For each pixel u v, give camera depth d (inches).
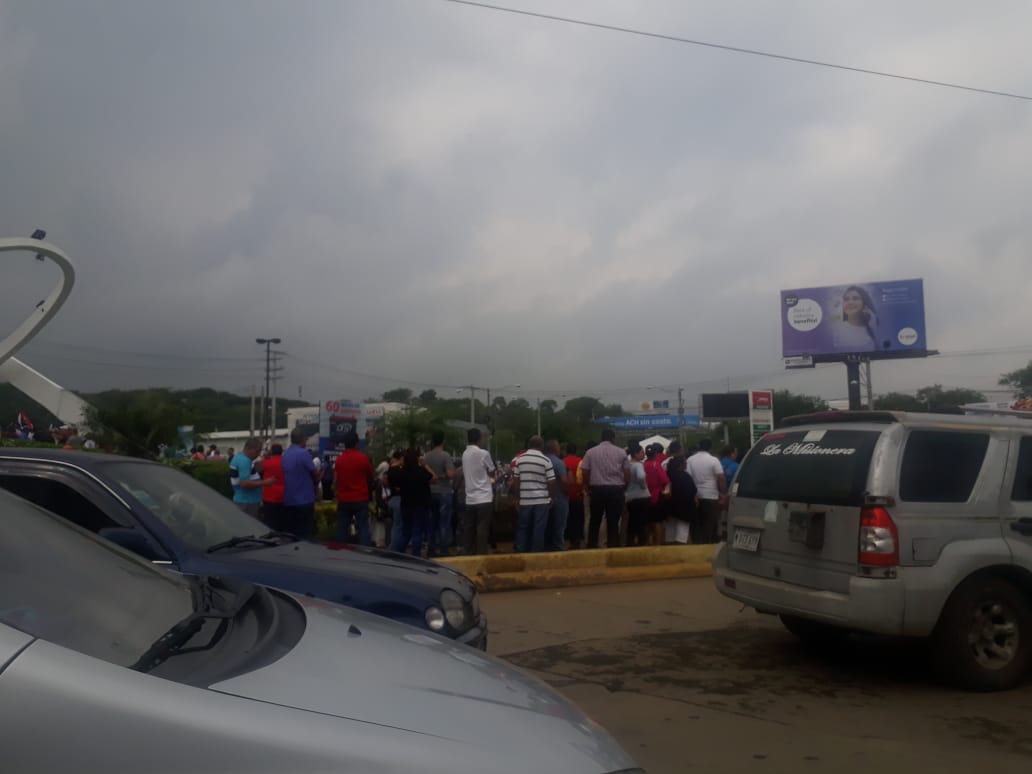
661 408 2866.6
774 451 279.9
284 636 99.7
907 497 239.0
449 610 197.0
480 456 459.8
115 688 72.8
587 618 343.9
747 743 202.7
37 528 112.5
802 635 295.6
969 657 239.0
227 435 2246.6
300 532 404.8
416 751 76.9
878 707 230.4
